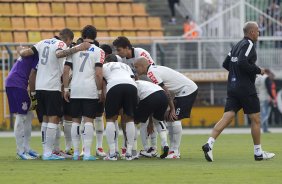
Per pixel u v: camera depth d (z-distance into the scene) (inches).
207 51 3245.6
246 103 1521.9
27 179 1194.6
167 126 1685.5
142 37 3228.3
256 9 3361.2
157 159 1585.9
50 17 3538.4
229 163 1470.2
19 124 1608.0
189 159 1588.3
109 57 1611.7
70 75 1589.6
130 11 3649.1
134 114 1566.2
